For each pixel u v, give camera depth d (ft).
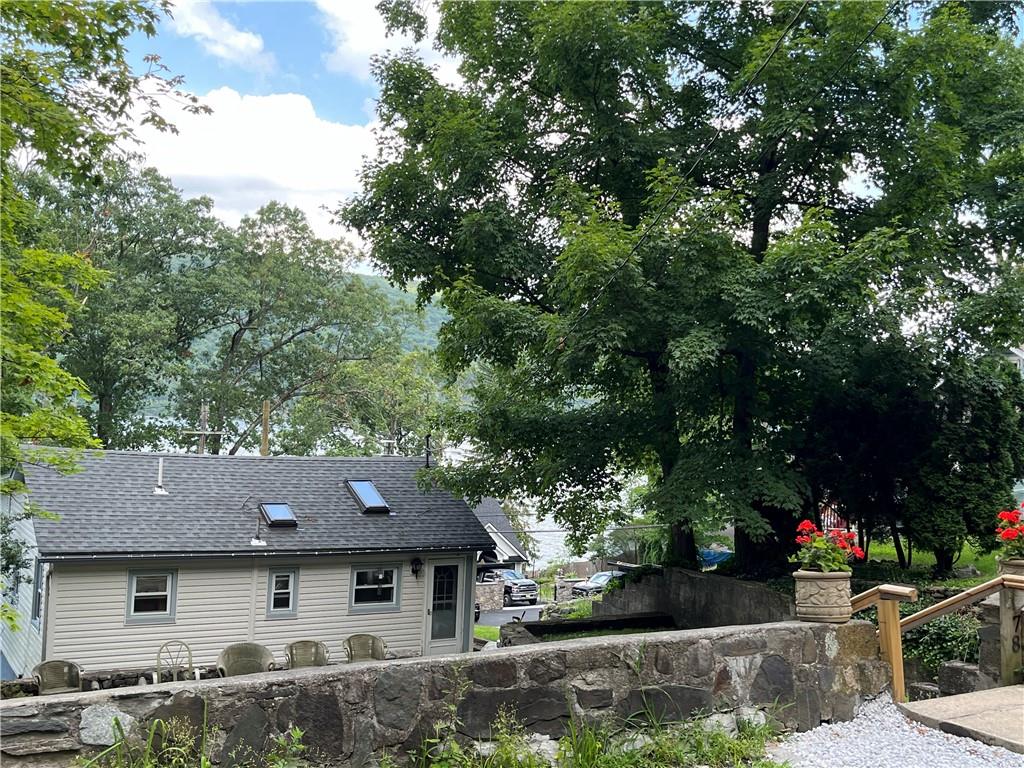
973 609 27.04
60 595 41.73
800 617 16.76
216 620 45.85
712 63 39.45
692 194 32.89
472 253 39.32
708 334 29.35
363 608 50.26
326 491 54.90
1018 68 36.91
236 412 96.22
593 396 45.21
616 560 67.92
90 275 23.38
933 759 13.55
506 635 43.42
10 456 21.36
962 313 32.19
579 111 38.63
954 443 35.55
